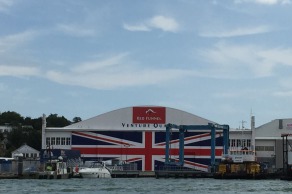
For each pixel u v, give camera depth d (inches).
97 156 6619.1
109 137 6653.5
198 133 6609.3
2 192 3245.6
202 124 6653.5
